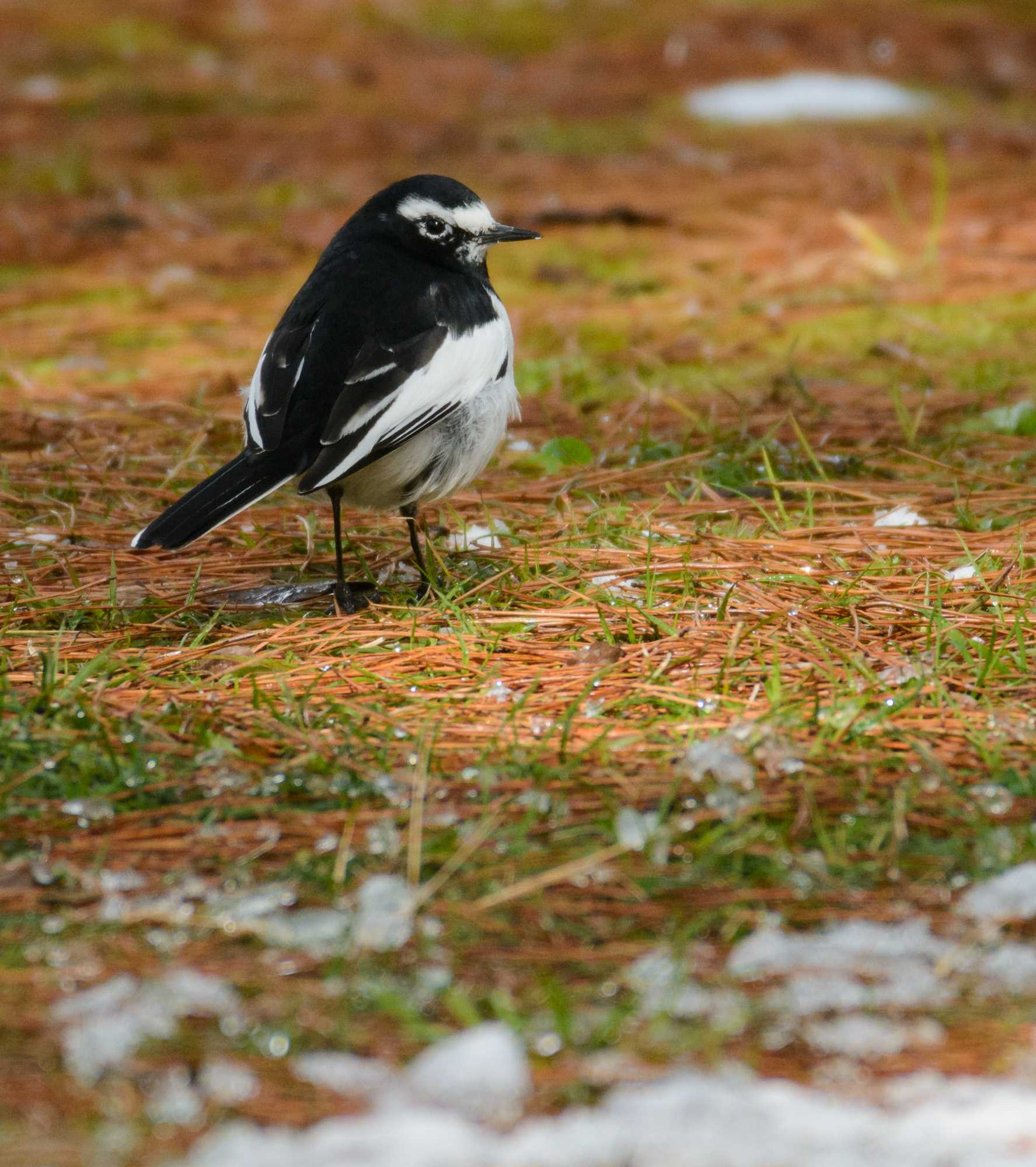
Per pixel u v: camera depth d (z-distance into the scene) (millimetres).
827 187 24203
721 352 16031
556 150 27594
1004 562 9672
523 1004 5375
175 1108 4844
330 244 10227
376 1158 4512
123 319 18016
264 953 5727
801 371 15242
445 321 9461
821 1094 4871
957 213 22031
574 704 7387
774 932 5730
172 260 20797
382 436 9102
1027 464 12180
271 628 9016
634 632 8750
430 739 7293
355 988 5488
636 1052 5098
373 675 8117
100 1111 4828
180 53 35500
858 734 7199
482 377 9523
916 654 8250
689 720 7461
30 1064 5066
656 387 14812
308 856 6359
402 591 9953
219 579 10305
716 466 12148
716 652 8336
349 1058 5086
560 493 11641
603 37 37625
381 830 6434
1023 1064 5004
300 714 7477
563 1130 4641
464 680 8148
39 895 6148
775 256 20188
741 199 23547
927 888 6082
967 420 13320
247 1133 4660
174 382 15398
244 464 9016
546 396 14859
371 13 39844
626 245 21188
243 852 6453
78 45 35500
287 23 38594
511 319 17688
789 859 6246
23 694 7914
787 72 33875
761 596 8992
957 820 6543
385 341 9242
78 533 11125
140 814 6715
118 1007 5355
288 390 9180
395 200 10039
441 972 5535
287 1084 4965
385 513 10586
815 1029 5223
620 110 31094
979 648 8133
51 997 5445
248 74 33875
